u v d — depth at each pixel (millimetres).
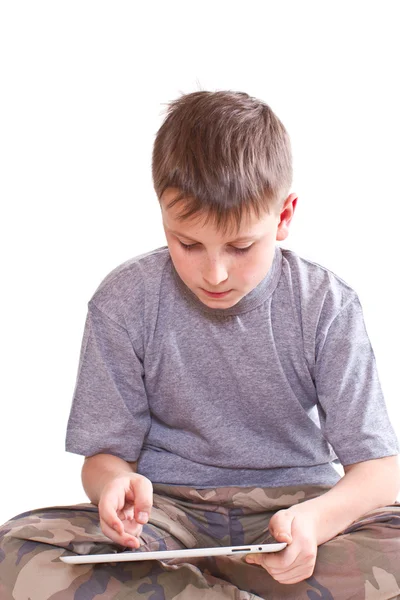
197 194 1336
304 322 1565
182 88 2734
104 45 2729
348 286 1609
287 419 1603
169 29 2744
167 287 1594
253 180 1361
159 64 2738
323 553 1388
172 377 1593
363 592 1353
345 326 1566
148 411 1641
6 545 1377
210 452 1600
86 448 1583
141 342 1595
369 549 1369
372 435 1520
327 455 1630
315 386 1595
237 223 1340
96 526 1438
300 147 2811
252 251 1385
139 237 2691
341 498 1442
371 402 1544
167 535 1533
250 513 1585
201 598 1348
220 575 1487
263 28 2785
